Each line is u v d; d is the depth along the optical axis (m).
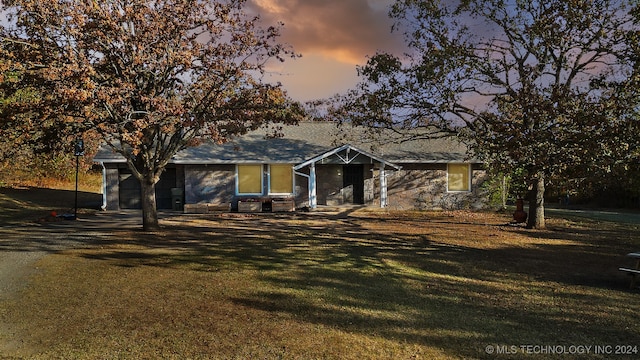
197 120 12.40
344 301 6.81
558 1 12.27
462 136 14.39
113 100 10.27
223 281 7.95
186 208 20.81
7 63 9.55
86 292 7.23
